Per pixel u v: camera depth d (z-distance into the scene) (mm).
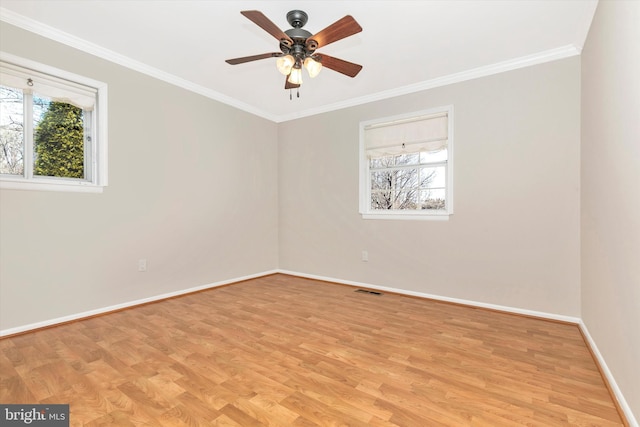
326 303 3395
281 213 4980
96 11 2379
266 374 1904
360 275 4160
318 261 4566
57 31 2629
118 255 3098
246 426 1447
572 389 1761
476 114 3297
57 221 2691
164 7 2330
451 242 3465
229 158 4230
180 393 1699
